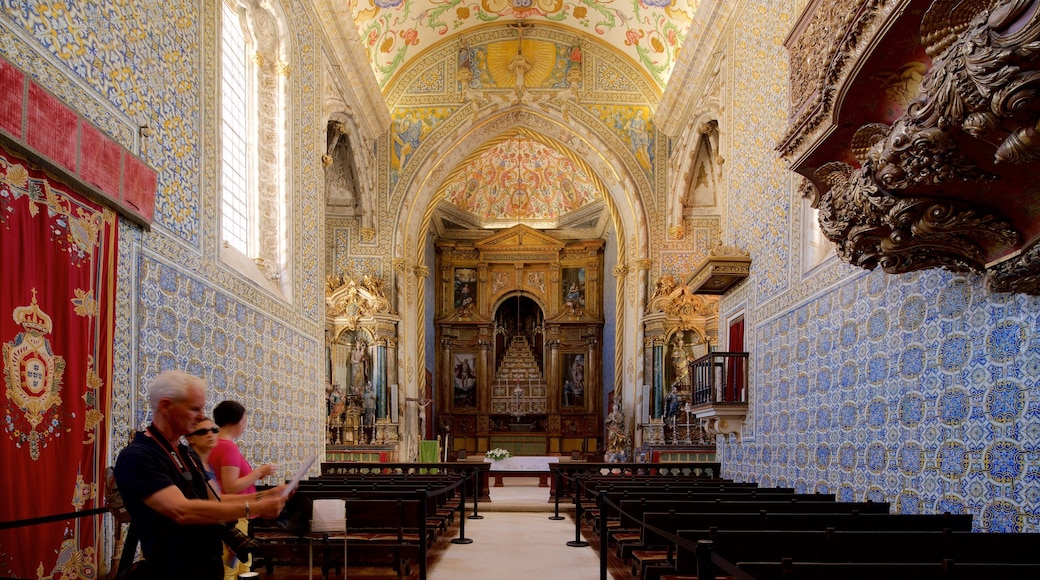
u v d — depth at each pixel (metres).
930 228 5.52
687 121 19.67
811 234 10.32
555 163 28.89
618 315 22.64
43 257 5.89
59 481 5.95
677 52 20.03
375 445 19.14
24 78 5.64
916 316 7.38
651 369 21.03
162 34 8.18
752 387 12.72
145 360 7.57
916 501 7.30
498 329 32.19
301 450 13.23
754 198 12.95
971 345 6.50
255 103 12.66
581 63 21.94
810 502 7.41
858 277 8.61
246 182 12.58
